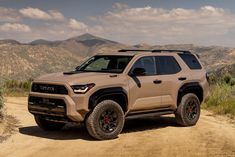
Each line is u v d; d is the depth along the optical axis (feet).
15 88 68.49
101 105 25.98
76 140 26.61
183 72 32.07
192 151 23.99
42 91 26.96
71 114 25.21
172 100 30.89
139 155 22.89
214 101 45.73
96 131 26.03
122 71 28.04
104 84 26.22
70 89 25.38
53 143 25.73
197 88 32.91
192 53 34.12
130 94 27.84
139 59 29.19
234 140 27.20
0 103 31.73
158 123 33.78
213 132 29.78
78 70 30.32
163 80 30.14
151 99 29.30
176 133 29.35
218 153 23.62
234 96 50.65
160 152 23.65
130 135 28.43
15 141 26.25
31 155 22.79
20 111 40.78
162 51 32.01
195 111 32.65
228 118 37.65
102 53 31.17
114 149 24.20
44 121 29.19
